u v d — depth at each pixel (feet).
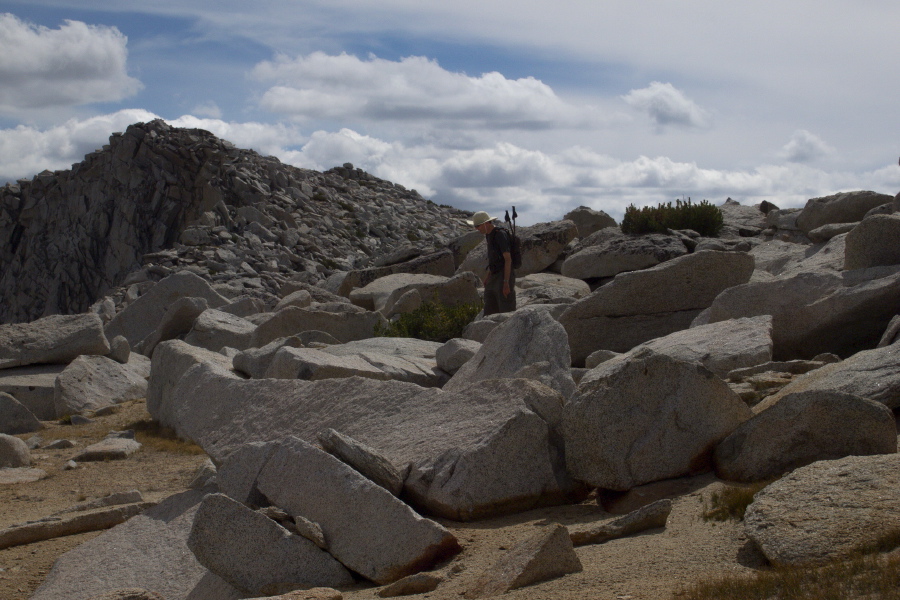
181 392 31.68
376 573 17.51
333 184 158.61
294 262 112.88
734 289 37.68
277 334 56.03
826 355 30.60
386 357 40.34
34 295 153.38
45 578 22.38
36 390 49.08
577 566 15.07
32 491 31.55
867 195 62.23
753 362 30.37
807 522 14.05
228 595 18.51
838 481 15.16
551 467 20.67
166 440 39.22
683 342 33.37
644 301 42.42
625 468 19.56
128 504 27.30
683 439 20.07
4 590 21.76
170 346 43.21
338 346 47.01
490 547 17.54
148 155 150.20
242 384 29.91
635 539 16.38
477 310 54.29
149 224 144.56
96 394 49.03
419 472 20.53
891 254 35.60
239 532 18.48
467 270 78.18
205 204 137.69
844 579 11.88
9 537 25.38
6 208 171.32
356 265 118.42
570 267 66.44
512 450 20.33
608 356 37.01
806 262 47.78
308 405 27.14
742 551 14.61
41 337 53.06
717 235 72.08
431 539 17.26
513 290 50.67
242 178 140.05
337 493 18.88
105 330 74.33
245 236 119.14
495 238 50.26
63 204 162.40
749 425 19.79
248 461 21.38
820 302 33.73
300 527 18.39
